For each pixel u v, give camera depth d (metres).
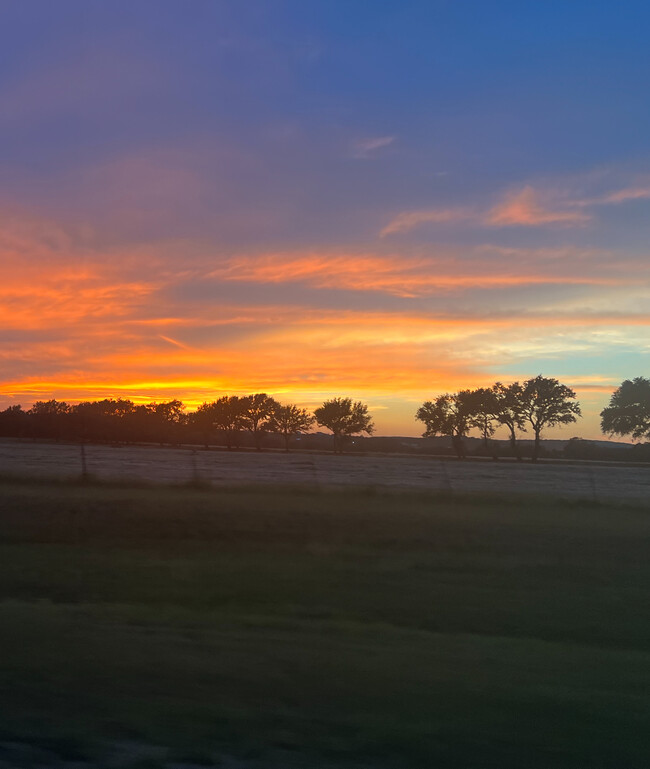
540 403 93.25
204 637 9.43
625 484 40.75
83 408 103.88
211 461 49.81
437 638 10.31
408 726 6.32
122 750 5.62
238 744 5.78
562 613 12.34
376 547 17.66
